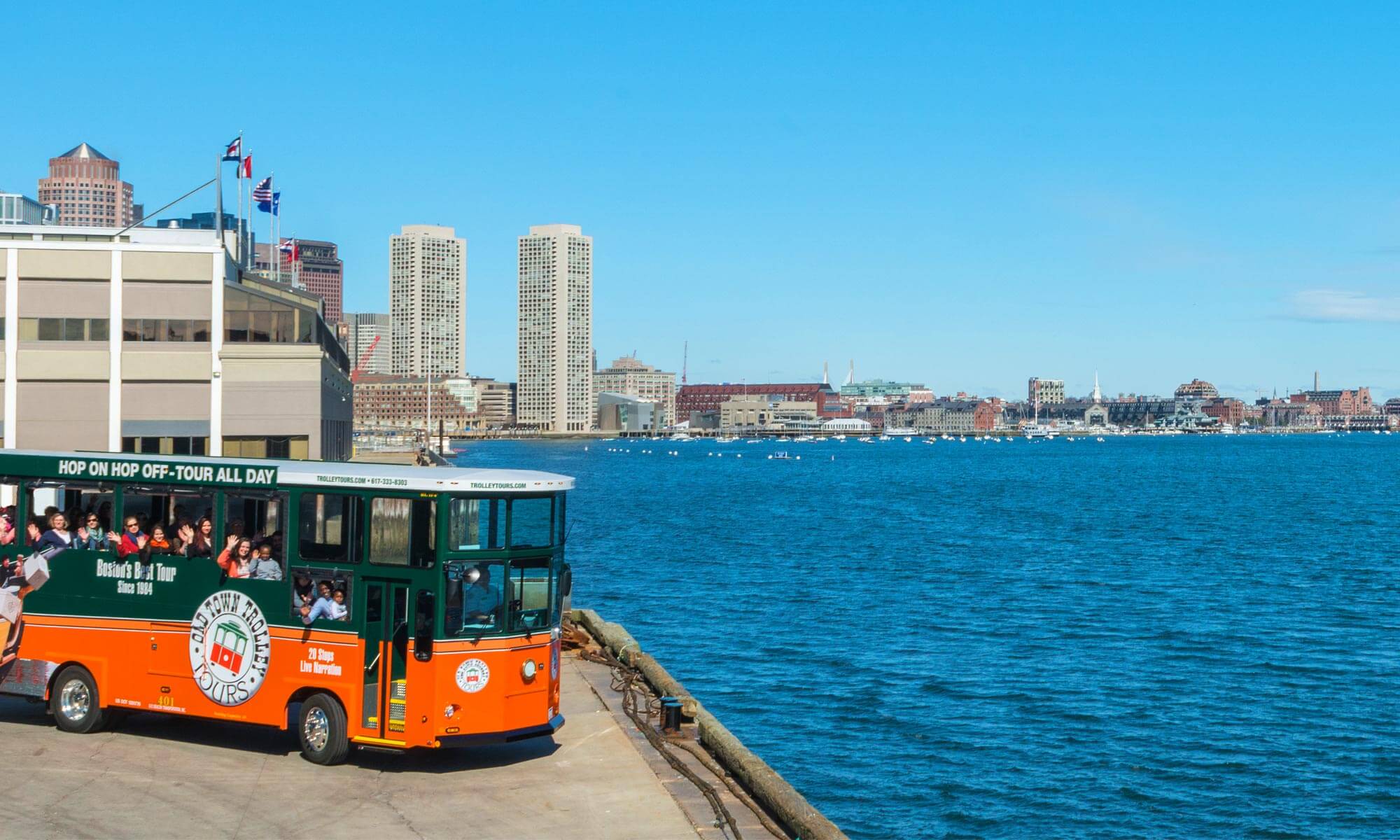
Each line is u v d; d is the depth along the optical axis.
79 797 19.77
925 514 140.62
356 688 21.62
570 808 19.88
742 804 20.11
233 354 62.59
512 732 21.62
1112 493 182.62
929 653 54.50
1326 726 42.12
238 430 62.84
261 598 22.25
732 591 74.44
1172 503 155.75
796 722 42.88
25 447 60.50
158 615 22.98
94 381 61.28
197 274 62.44
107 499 23.53
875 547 101.44
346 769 21.78
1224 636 58.38
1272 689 47.41
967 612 66.06
